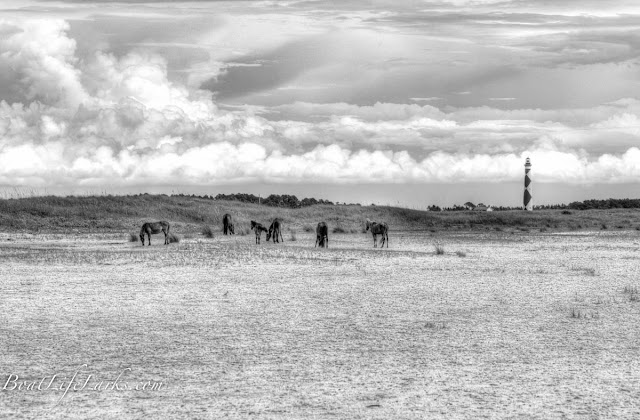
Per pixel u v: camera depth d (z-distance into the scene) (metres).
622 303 19.83
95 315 17.81
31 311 18.41
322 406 10.27
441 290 22.78
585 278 26.39
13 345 14.25
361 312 18.31
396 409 10.11
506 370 12.29
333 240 53.84
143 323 16.70
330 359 13.09
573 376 11.88
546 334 15.38
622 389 11.11
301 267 30.55
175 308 18.97
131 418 9.79
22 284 24.09
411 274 27.84
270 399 10.62
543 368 12.41
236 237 56.78
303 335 15.29
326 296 21.34
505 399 10.59
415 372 12.16
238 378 11.79
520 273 28.28
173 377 11.86
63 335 15.26
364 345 14.28
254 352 13.65
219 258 34.69
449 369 12.37
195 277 26.45
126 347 14.08
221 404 10.38
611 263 33.22
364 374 12.04
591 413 9.93
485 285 24.17
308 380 11.66
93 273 27.67
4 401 10.58
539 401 10.48
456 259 35.56
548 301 20.27
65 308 18.92
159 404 10.41
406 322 16.86
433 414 9.89
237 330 15.85
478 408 10.16
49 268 29.55
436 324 16.58
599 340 14.73
